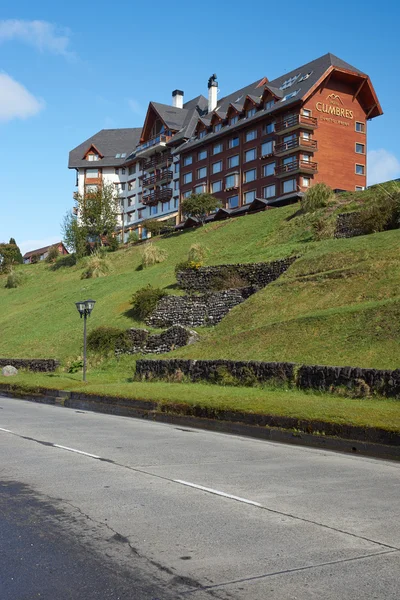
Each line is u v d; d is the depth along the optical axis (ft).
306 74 213.46
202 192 218.79
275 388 59.11
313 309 84.38
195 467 30.14
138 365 82.23
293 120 198.49
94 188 312.29
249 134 219.61
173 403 53.42
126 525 19.84
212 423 47.52
